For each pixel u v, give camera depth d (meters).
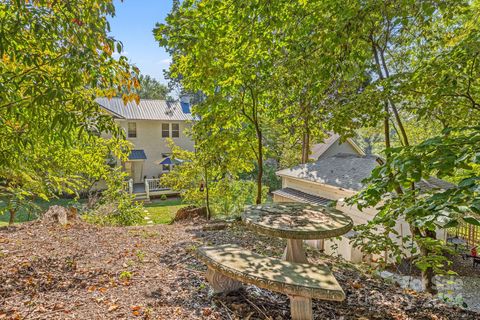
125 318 2.66
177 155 12.84
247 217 3.89
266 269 2.77
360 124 5.43
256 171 19.12
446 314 3.35
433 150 2.33
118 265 4.34
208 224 8.17
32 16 2.41
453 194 2.02
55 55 2.74
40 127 2.84
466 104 4.54
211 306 2.95
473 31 4.37
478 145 2.10
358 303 3.40
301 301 2.57
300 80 5.93
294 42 4.73
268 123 11.83
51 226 6.62
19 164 3.86
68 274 3.85
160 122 21.34
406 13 3.78
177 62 7.05
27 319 2.59
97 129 2.90
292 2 4.41
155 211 15.76
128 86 3.13
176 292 3.33
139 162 20.81
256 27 4.59
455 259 8.83
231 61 6.06
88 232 6.45
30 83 2.54
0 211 4.59
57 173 6.48
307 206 4.58
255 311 2.87
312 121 7.55
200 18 4.25
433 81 4.40
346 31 3.84
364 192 2.83
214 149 8.92
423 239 3.64
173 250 5.32
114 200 11.19
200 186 11.79
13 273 3.68
